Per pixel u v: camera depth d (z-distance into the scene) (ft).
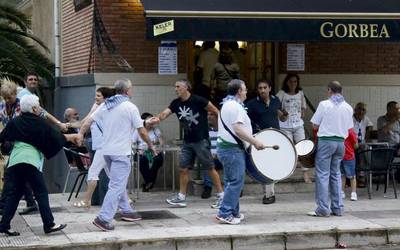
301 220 34.14
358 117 45.34
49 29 60.03
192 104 36.68
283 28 39.83
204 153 36.78
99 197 38.58
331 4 42.32
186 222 33.53
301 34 40.04
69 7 51.80
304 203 39.01
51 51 59.21
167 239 29.94
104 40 44.01
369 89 49.14
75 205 38.22
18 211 36.91
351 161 39.47
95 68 44.04
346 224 33.14
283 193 42.52
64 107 53.11
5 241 29.63
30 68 52.21
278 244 31.12
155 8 38.93
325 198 34.96
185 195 38.91
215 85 47.16
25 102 30.45
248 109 38.78
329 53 48.42
